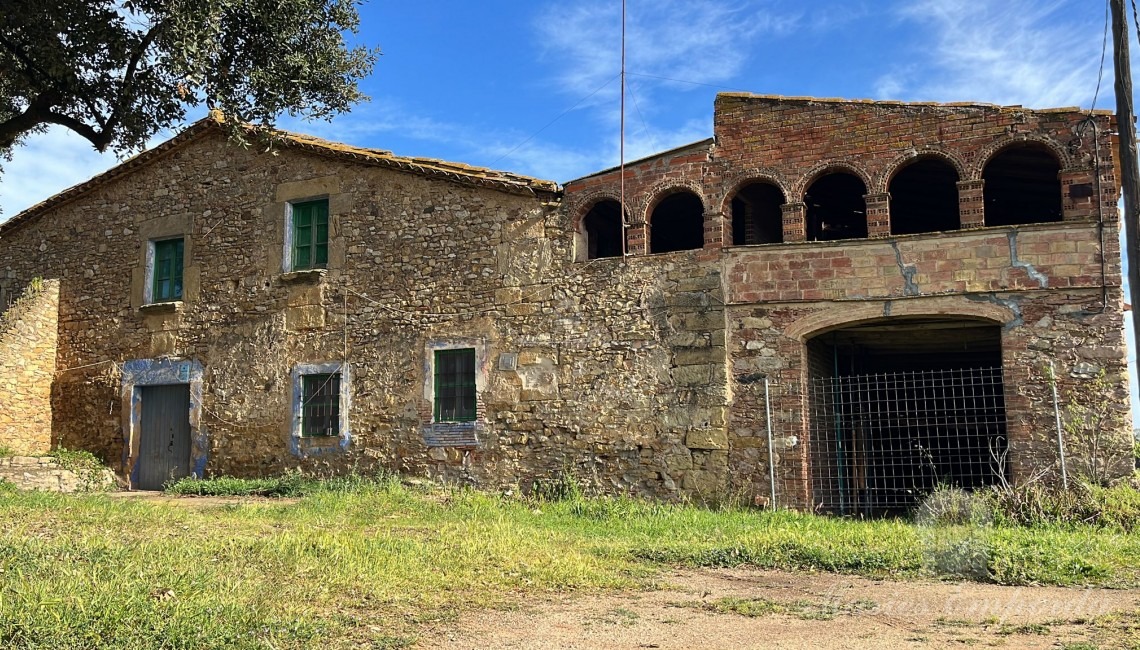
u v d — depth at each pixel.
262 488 13.44
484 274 13.57
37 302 16.56
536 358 13.03
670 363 12.27
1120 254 10.62
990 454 11.19
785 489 11.52
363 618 5.64
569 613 6.04
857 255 11.62
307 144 14.86
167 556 6.72
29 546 6.68
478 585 6.78
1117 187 11.75
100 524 8.66
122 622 4.92
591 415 12.59
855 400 14.74
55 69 9.88
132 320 16.20
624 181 12.87
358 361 14.23
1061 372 10.62
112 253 16.62
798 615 6.05
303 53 10.98
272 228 15.23
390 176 14.45
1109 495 9.80
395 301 14.11
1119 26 7.91
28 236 17.53
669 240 16.80
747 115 12.37
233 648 4.75
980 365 15.48
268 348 14.95
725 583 7.28
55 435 16.52
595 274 12.87
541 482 12.71
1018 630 5.57
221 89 10.49
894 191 13.94
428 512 10.94
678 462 12.04
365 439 13.99
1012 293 10.93
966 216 11.20
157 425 15.86
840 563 7.89
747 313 12.00
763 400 11.77
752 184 12.66
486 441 13.17
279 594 5.93
